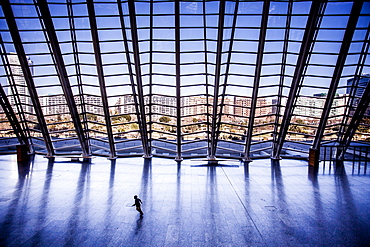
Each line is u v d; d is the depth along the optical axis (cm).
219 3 1393
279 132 2005
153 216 980
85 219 946
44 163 1956
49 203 1108
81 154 2227
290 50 1570
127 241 787
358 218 990
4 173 1642
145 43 1581
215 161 1995
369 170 1833
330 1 1359
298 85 1686
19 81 1764
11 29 1475
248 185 1427
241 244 781
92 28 1480
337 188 1388
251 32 1515
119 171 1734
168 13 1455
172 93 1817
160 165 1934
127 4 1410
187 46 1580
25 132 2112
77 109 1908
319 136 1966
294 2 1386
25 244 759
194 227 891
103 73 1691
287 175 1670
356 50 1545
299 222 947
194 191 1302
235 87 1770
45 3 1396
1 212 1002
